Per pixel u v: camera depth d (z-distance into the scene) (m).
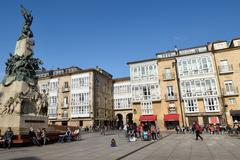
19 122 15.77
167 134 27.11
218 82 34.78
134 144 15.89
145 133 19.48
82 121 44.22
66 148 14.04
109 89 53.19
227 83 34.34
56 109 47.44
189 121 35.09
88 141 19.78
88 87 45.38
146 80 39.69
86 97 44.97
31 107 17.72
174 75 37.72
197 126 18.61
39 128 17.67
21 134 15.37
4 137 14.11
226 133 27.09
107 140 20.81
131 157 10.11
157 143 16.64
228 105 33.34
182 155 10.31
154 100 38.03
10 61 18.80
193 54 37.44
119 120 54.25
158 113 37.34
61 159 9.60
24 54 19.12
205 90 35.31
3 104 17.38
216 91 34.56
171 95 37.31
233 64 34.50
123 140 20.19
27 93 17.70
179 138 20.86
